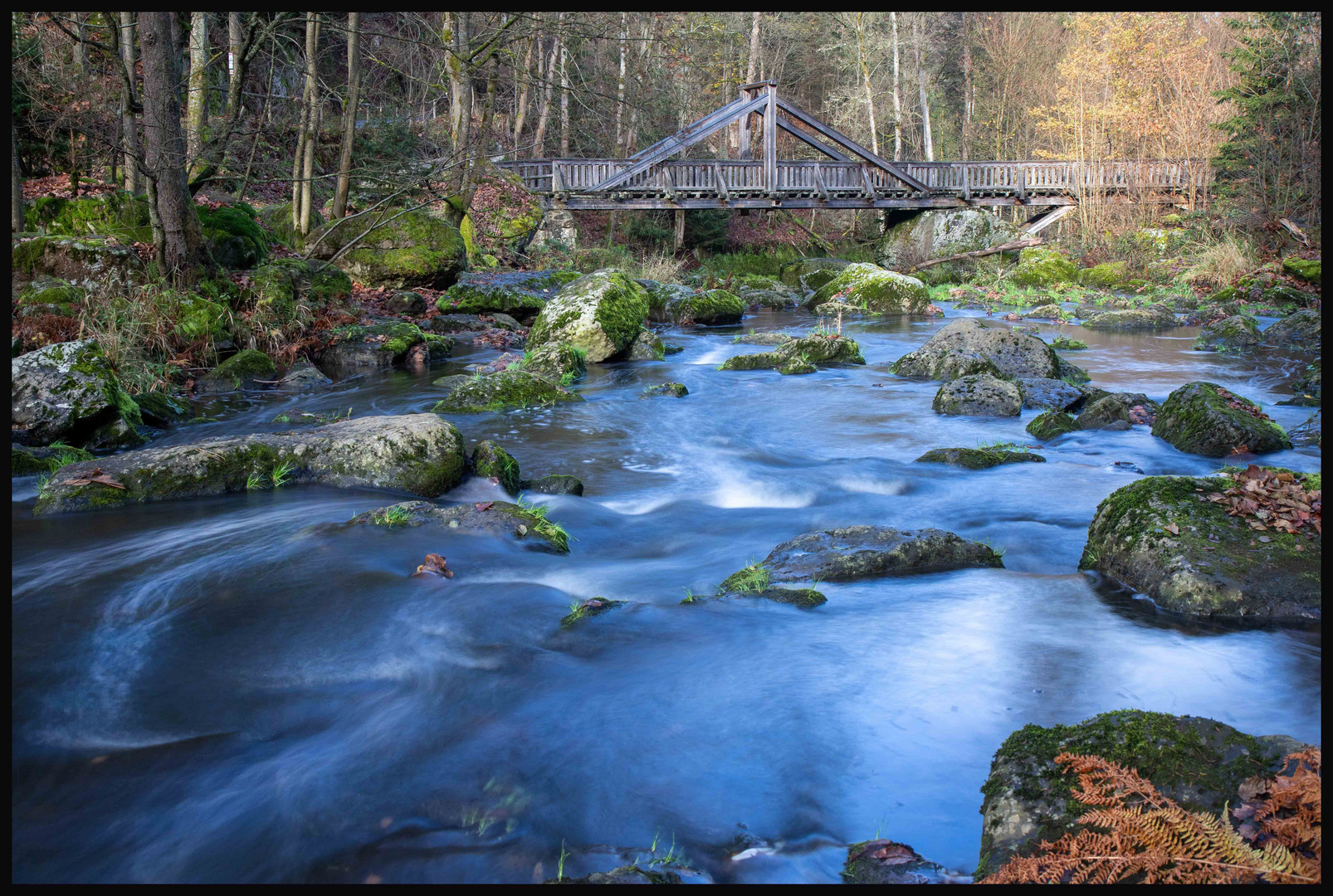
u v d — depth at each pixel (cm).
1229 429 806
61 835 294
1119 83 3091
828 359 1386
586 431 950
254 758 339
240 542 554
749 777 322
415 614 457
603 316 1353
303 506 636
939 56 4572
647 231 3303
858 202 3084
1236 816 247
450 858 282
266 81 2617
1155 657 400
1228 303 1994
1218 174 2788
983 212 3127
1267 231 2447
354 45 1928
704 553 589
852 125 4200
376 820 301
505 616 457
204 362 1148
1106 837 244
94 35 1666
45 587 484
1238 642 413
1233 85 2912
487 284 1892
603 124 3378
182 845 289
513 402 1045
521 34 2080
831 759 330
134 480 654
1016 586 495
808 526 648
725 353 1533
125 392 930
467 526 583
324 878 273
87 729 355
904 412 1045
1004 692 372
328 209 2111
